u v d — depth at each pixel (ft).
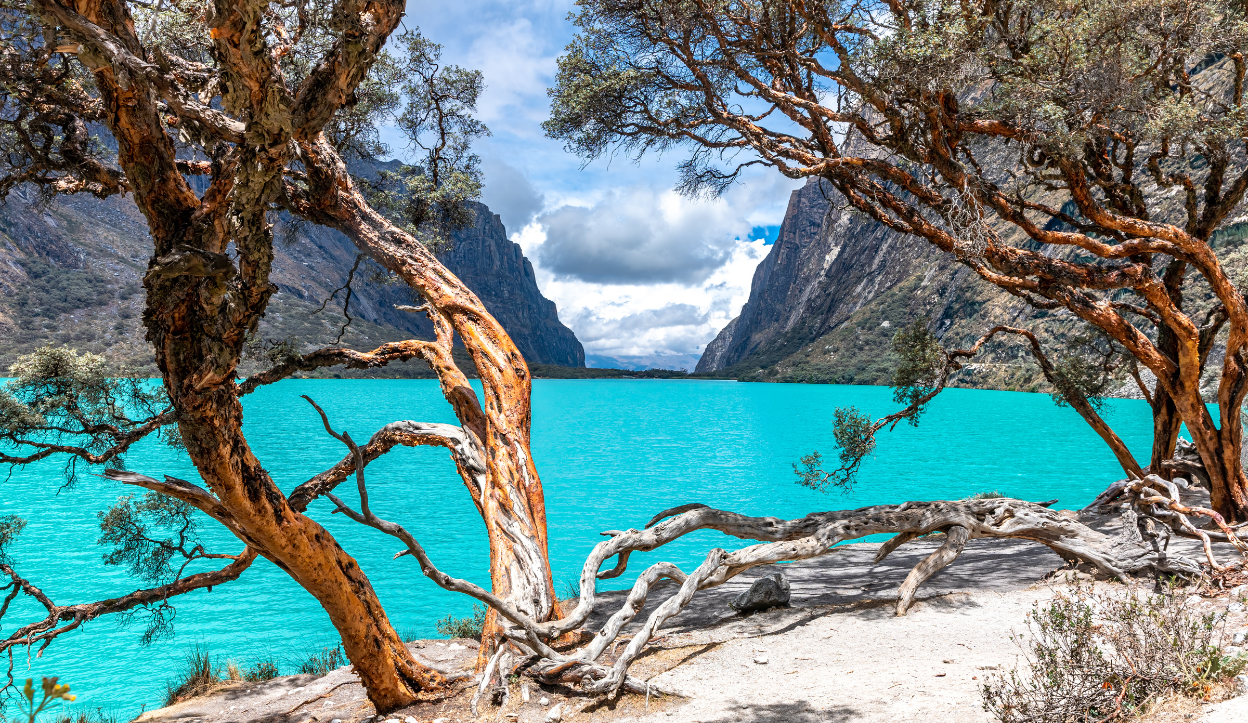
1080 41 34.45
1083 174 37.24
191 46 28.84
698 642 28.37
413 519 102.68
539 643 23.97
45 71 26.58
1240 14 39.27
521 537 31.07
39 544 86.48
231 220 16.10
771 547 30.17
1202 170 166.61
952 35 33.45
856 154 44.24
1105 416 252.62
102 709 42.63
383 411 271.28
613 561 76.23
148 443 177.58
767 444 197.77
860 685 20.65
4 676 48.91
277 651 52.70
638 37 48.37
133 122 15.69
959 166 36.83
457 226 51.88
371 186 47.57
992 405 314.76
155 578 36.32
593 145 51.13
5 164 30.81
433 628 56.39
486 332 37.78
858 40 39.63
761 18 44.11
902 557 48.78
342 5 13.82
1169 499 31.86
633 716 21.34
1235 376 41.24
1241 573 27.55
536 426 252.42
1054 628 15.48
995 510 32.99
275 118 14.17
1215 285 39.68
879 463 154.51
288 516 22.40
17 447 30.89
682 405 359.25
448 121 50.88
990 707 15.53
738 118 46.83
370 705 27.55
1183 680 14.06
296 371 36.17
